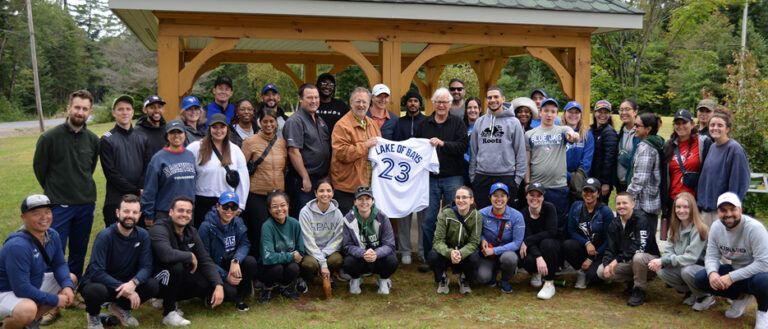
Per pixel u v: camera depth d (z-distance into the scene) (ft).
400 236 23.04
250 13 21.56
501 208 19.49
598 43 59.00
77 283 18.17
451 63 40.45
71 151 17.39
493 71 37.45
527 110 22.84
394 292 19.71
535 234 19.85
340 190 20.85
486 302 18.72
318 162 20.48
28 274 14.57
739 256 16.38
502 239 19.65
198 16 21.98
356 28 23.53
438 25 24.13
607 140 21.63
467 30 24.50
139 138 18.48
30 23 102.42
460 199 19.17
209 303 17.93
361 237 19.20
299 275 19.26
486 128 20.86
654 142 19.48
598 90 59.21
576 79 25.84
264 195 19.57
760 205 31.89
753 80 34.30
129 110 18.25
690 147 18.92
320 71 93.20
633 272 18.58
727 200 15.89
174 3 20.84
